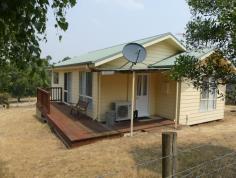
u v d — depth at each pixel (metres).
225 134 8.96
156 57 11.52
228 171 5.14
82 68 11.68
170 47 11.94
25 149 8.26
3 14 1.77
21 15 1.86
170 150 3.10
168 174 3.10
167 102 11.42
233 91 4.45
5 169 6.33
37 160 6.95
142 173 5.29
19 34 1.94
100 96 10.54
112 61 10.21
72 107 12.20
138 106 11.58
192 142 7.70
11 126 12.08
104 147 7.43
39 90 13.59
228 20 3.48
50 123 11.16
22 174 5.92
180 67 4.47
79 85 13.13
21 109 18.31
